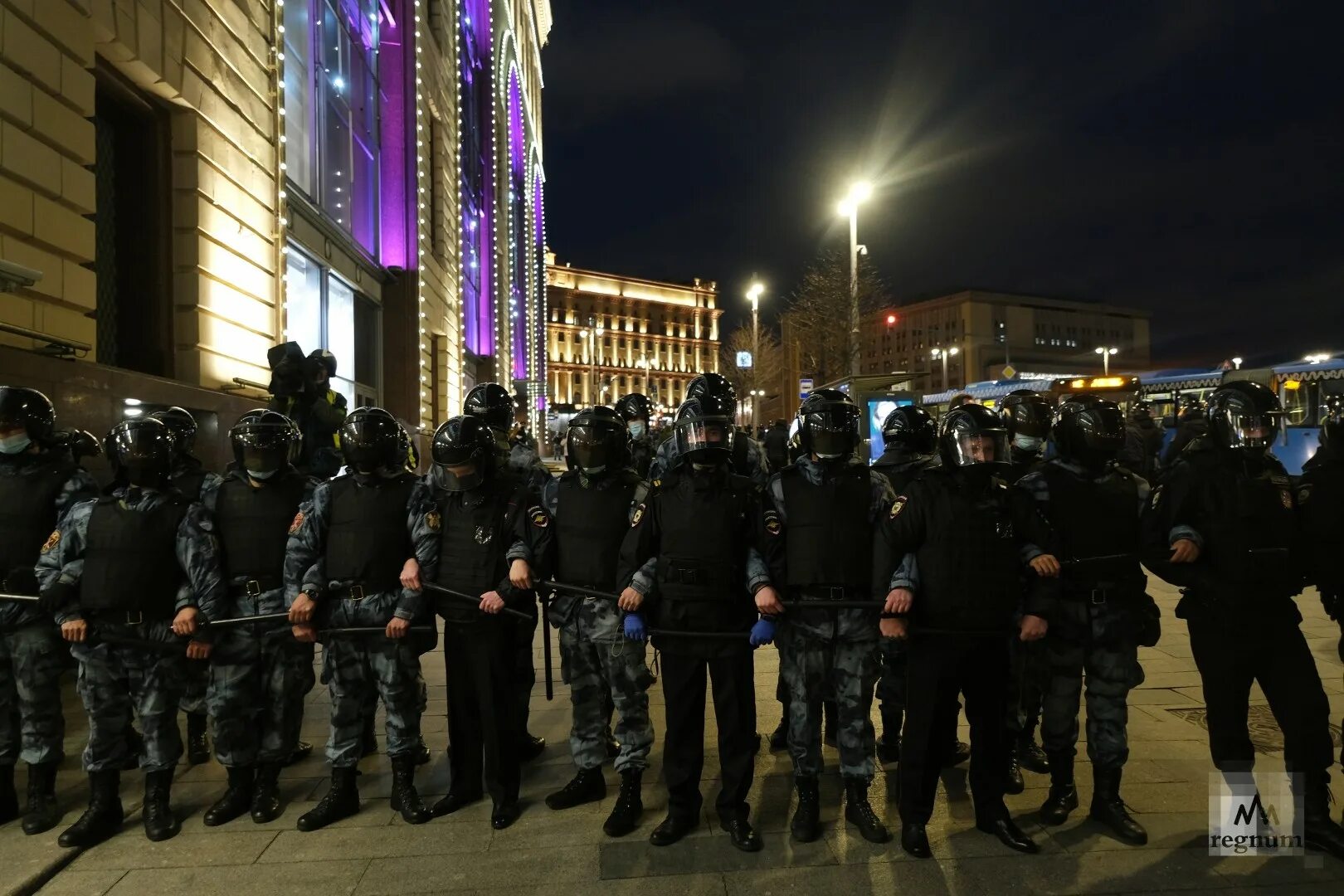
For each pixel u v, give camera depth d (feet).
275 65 38.32
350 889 10.67
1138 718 16.61
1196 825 12.16
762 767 14.65
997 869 11.00
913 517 11.49
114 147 30.50
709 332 385.29
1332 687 17.98
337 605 12.85
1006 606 11.23
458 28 84.48
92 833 12.02
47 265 23.12
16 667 12.62
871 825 11.88
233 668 12.82
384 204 61.87
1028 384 71.97
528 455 17.69
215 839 12.21
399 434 13.50
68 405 21.54
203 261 32.09
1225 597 11.57
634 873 11.02
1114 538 12.17
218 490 13.70
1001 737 11.77
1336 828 11.24
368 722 15.58
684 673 11.92
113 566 12.23
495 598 12.55
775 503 12.51
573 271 346.74
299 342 44.06
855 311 84.64
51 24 23.02
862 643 12.09
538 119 178.19
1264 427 11.48
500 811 12.52
